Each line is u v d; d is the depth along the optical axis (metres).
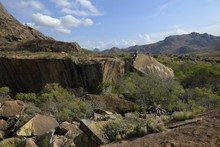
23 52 37.81
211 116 10.30
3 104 19.16
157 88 29.00
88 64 30.89
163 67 41.91
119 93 29.98
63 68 31.08
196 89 32.25
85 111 21.91
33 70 31.50
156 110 24.66
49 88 26.88
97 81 30.83
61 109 21.61
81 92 28.53
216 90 36.75
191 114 11.22
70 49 39.75
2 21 67.75
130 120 12.43
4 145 13.00
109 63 32.84
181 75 42.53
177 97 29.23
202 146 6.64
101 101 25.61
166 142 7.64
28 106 20.28
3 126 16.52
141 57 40.50
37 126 15.54
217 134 7.41
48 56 32.00
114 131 10.90
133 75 33.94
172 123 11.01
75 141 11.56
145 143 8.32
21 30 66.88
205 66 45.62
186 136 7.89
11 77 32.38
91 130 10.96
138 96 28.62
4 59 31.72
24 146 12.09
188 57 85.44
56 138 13.55
